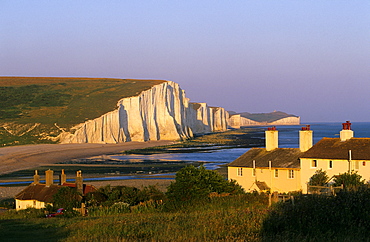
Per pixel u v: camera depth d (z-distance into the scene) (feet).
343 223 91.45
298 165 200.23
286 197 145.28
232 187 177.06
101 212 161.48
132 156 550.36
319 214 95.55
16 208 210.38
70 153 561.84
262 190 199.31
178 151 622.54
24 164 453.17
